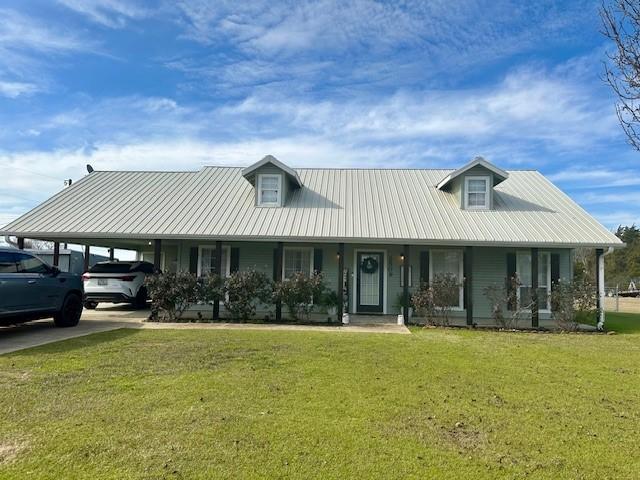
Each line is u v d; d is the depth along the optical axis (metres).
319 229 13.43
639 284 45.62
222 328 11.36
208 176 18.14
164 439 4.14
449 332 11.34
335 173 18.61
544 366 7.45
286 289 12.84
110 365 6.93
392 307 14.86
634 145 4.71
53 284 10.37
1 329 10.61
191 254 15.41
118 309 15.91
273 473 3.54
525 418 4.91
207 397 5.38
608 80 4.82
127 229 13.38
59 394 5.44
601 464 3.81
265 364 7.17
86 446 3.96
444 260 14.77
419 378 6.49
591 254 25.42
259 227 13.59
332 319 13.70
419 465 3.73
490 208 14.85
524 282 14.52
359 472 3.59
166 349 8.20
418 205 15.30
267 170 15.31
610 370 7.23
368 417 4.83
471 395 5.72
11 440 4.07
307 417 4.77
